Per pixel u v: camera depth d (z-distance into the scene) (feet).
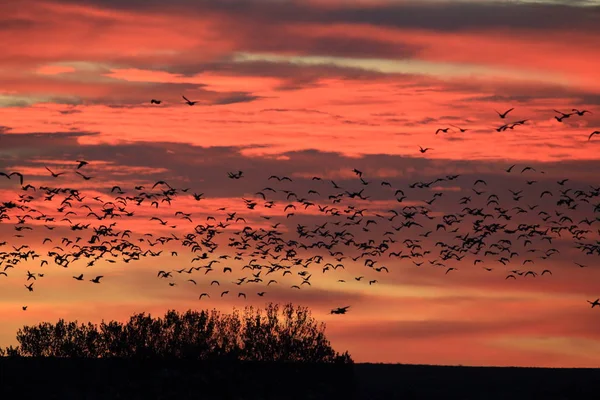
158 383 195.21
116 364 203.82
